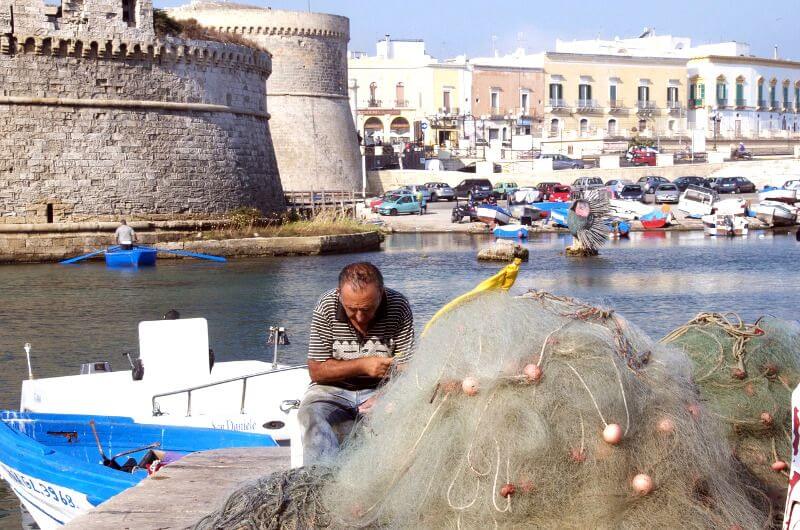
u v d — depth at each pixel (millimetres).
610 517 3893
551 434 3885
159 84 46656
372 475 4262
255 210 49938
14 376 18844
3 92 43031
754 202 71188
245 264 41719
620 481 3895
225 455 7297
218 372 14266
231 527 4434
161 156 46781
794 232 57750
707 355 5297
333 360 6152
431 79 102438
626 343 4281
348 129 77562
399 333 6207
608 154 97938
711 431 4383
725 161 91375
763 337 5363
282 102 73688
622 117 111500
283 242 45906
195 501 6051
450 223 61188
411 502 4066
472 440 3967
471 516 3936
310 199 65750
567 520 3885
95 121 44906
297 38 73625
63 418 12078
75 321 25500
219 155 49188
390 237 57188
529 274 36438
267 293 31312
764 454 5094
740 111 117188
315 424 5719
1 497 12469
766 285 32156
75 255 43656
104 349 21562
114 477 9750
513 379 3982
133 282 34750
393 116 103750
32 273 38344
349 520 4266
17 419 11797
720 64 115562
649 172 86125
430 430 4121
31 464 10367
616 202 61594
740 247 47750
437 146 99625
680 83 114250
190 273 38000
